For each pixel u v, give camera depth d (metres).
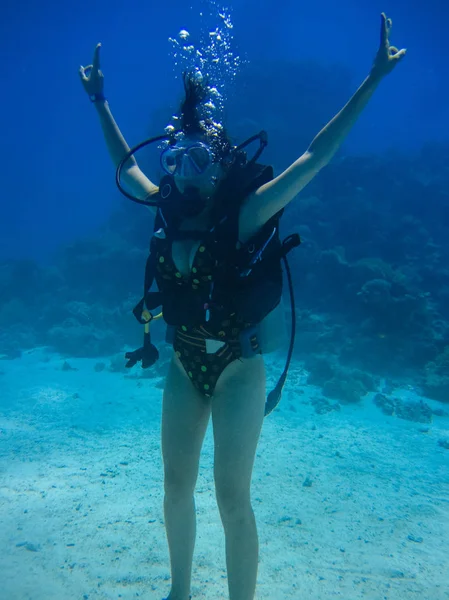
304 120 25.09
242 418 2.09
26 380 8.77
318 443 5.82
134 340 11.67
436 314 11.98
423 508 4.22
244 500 2.13
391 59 1.76
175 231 2.03
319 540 3.58
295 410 7.23
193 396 2.33
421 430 6.63
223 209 1.89
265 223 1.94
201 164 1.91
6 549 3.22
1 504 3.91
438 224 17.44
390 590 2.98
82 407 7.11
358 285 11.59
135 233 17.59
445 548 3.57
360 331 10.46
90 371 9.49
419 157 24.86
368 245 14.62
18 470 4.67
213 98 2.37
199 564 3.12
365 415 7.28
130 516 3.75
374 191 18.38
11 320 13.76
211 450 5.25
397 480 4.83
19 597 2.72
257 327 2.13
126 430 6.04
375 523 3.90
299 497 4.30
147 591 2.83
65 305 13.31
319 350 10.48
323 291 12.56
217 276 1.92
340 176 17.58
